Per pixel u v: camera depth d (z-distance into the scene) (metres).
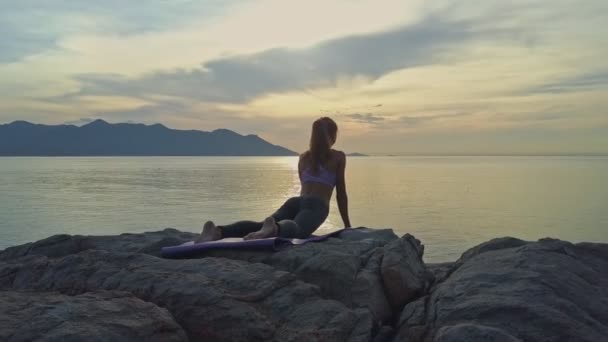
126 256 5.64
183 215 87.31
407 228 70.69
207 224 6.57
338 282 5.49
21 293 4.27
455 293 4.98
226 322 4.46
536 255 5.49
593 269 5.59
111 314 3.84
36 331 3.42
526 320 4.31
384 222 78.06
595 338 4.13
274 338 4.46
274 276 5.12
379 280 5.73
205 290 4.66
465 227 72.31
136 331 3.75
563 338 4.14
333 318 4.66
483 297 4.68
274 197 131.25
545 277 4.93
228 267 5.36
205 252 6.21
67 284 5.16
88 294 4.26
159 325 3.95
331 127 7.30
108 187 173.25
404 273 5.69
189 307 4.55
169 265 5.45
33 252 6.75
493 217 86.06
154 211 94.12
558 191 163.25
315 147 7.17
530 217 85.94
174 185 188.50
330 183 7.18
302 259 5.78
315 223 6.88
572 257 5.70
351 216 86.12
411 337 4.77
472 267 5.54
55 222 76.69
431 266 8.00
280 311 4.77
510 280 4.94
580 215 89.25
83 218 82.31
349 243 6.58
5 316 3.59
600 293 4.89
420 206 108.44
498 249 6.29
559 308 4.44
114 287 4.91
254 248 6.04
